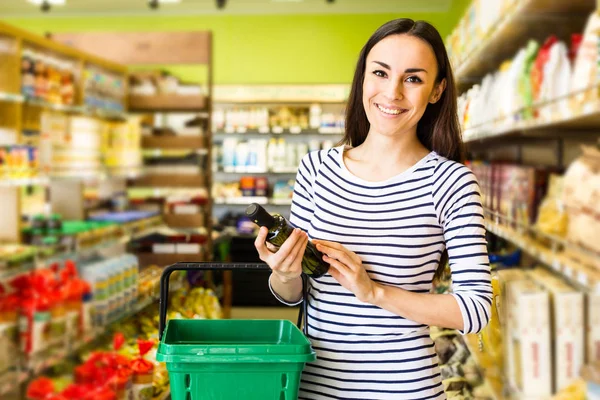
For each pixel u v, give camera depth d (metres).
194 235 5.15
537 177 1.76
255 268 1.48
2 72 3.33
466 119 2.89
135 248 4.84
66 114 4.12
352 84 1.65
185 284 4.59
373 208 1.47
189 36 5.28
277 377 1.32
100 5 7.95
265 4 7.93
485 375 2.01
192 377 1.30
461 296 1.36
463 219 1.42
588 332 1.46
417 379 1.43
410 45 1.42
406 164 1.50
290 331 1.51
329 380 1.47
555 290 1.55
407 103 1.44
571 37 1.80
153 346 3.43
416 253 1.45
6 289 2.85
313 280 1.52
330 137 8.20
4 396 2.76
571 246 1.47
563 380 1.51
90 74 4.48
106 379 2.88
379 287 1.38
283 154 7.91
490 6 2.25
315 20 8.04
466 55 2.80
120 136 4.93
